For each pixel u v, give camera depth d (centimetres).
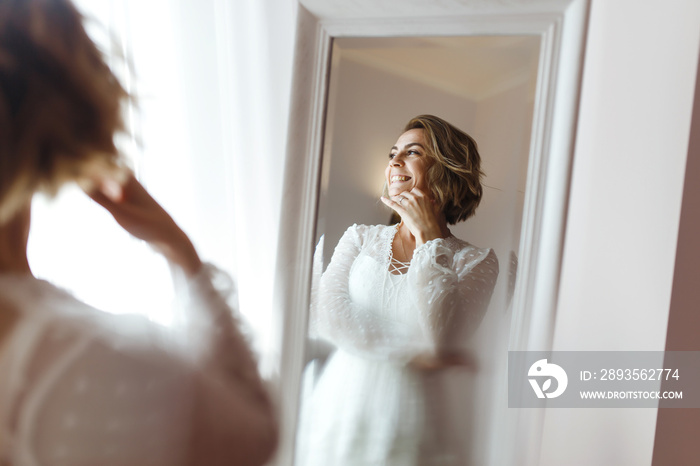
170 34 94
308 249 85
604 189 69
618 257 65
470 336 81
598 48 72
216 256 96
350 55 83
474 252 80
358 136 83
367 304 85
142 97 81
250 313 96
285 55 92
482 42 78
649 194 59
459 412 82
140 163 92
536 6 75
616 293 65
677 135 55
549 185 76
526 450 79
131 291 88
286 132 88
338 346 85
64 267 90
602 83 71
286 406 86
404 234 83
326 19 83
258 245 96
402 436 84
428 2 79
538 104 76
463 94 80
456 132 80
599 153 70
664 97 58
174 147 95
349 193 84
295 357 86
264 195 95
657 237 58
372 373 85
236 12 94
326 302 85
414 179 82
